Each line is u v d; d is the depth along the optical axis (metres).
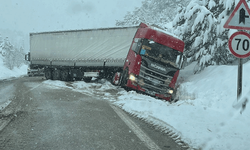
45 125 5.66
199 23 16.67
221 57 17.73
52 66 23.30
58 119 6.32
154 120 6.54
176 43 13.77
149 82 13.41
